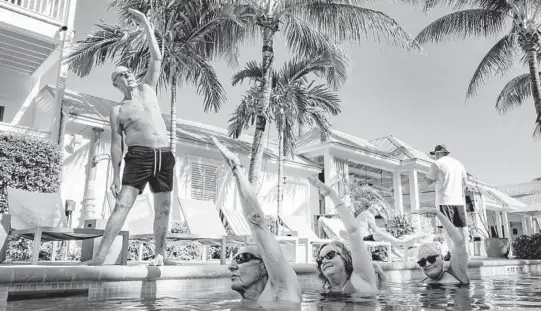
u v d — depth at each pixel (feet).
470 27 45.91
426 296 8.77
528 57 44.19
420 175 70.54
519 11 44.29
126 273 10.53
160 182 13.78
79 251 29.32
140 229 19.39
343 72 41.86
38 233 13.16
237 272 7.41
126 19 33.81
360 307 6.91
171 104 35.81
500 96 56.13
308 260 26.86
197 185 44.24
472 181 63.72
